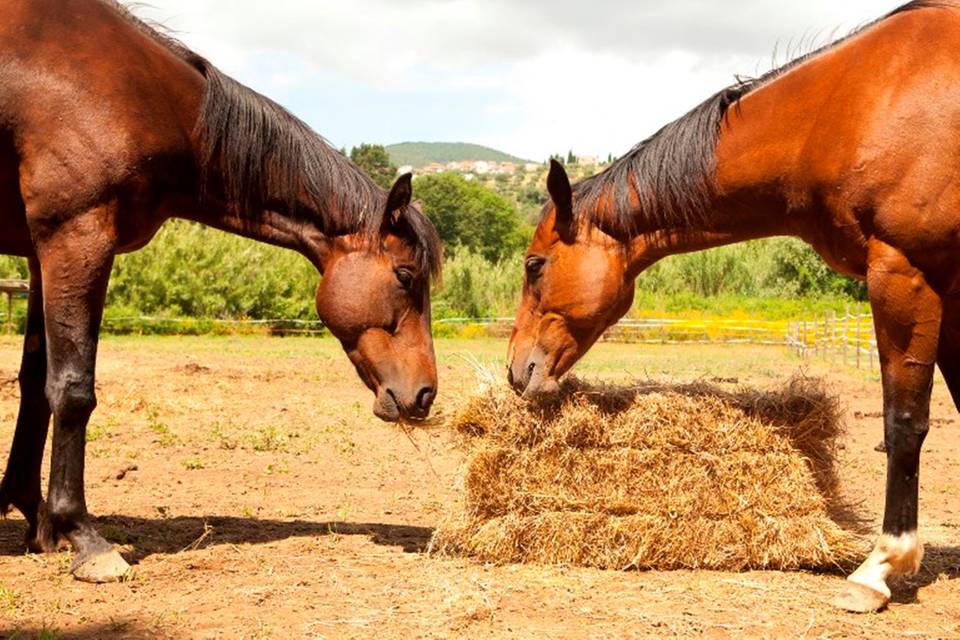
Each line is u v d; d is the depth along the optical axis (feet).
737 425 14.70
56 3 13.73
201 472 23.25
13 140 13.32
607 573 14.37
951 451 28.71
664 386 15.42
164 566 14.14
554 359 15.16
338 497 20.83
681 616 12.10
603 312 15.07
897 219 12.42
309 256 15.66
